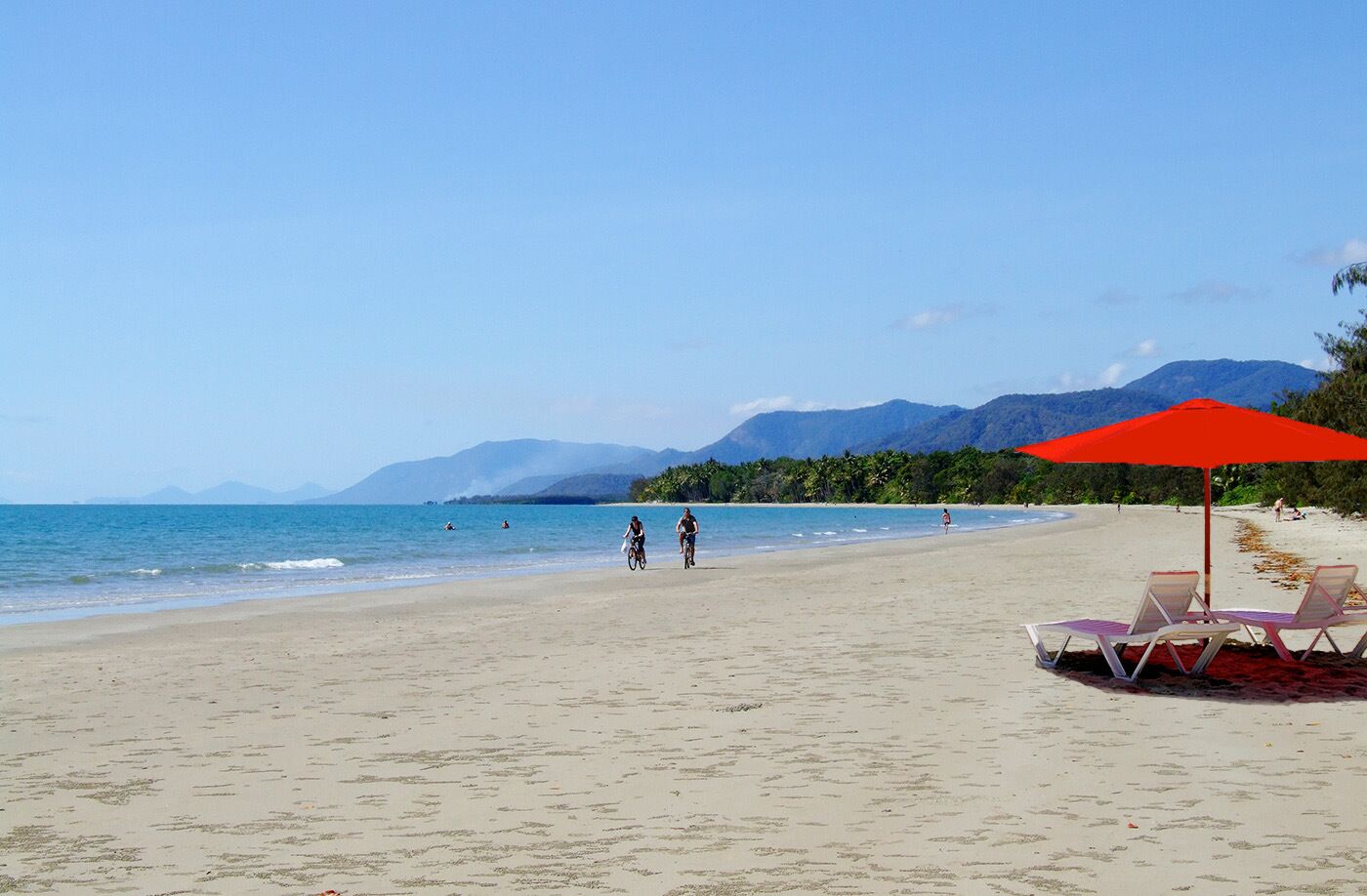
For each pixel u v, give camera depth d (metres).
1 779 7.27
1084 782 6.66
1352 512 52.94
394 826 5.97
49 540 66.06
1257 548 36.69
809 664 11.80
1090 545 42.19
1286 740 7.77
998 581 23.55
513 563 39.62
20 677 12.28
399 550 51.97
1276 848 5.32
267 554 48.59
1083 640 13.19
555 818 6.07
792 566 32.06
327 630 17.14
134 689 11.27
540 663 12.48
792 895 4.75
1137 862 5.14
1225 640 12.88
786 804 6.27
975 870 5.05
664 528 91.00
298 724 9.06
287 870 5.24
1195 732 8.05
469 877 5.07
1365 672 10.61
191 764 7.62
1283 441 10.01
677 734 8.29
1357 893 4.67
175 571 35.97
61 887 5.03
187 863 5.37
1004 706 9.17
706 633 14.99
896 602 18.84
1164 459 10.02
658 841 5.59
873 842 5.52
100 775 7.35
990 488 186.88
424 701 10.09
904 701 9.48
